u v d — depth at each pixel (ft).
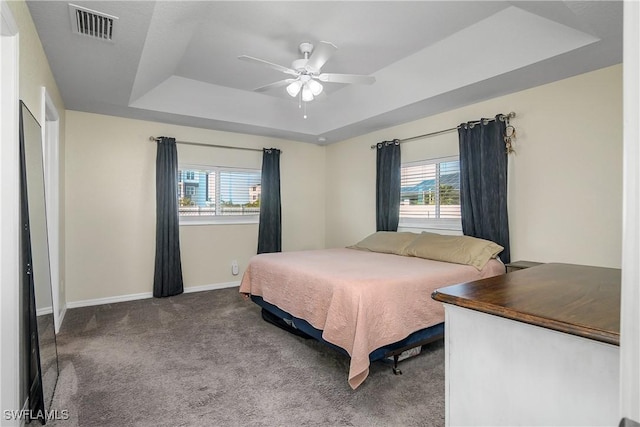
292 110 15.57
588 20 6.51
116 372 7.49
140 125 13.96
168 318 11.32
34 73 6.81
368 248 13.20
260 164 17.13
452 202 12.52
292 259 10.74
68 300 12.51
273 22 8.91
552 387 2.91
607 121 8.57
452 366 3.63
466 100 11.30
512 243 10.53
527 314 2.97
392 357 7.79
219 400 6.43
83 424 5.69
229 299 13.79
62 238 11.63
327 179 19.11
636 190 1.38
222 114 14.14
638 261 1.38
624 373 1.43
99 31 7.12
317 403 6.35
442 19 8.76
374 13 8.48
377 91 12.69
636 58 1.39
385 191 14.67
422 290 7.79
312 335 8.24
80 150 12.72
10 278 5.10
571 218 9.22
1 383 4.96
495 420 3.29
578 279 4.50
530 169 10.10
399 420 5.85
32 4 6.15
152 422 5.75
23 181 5.65
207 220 15.84
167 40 8.49
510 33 8.56
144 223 14.03
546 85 9.75
